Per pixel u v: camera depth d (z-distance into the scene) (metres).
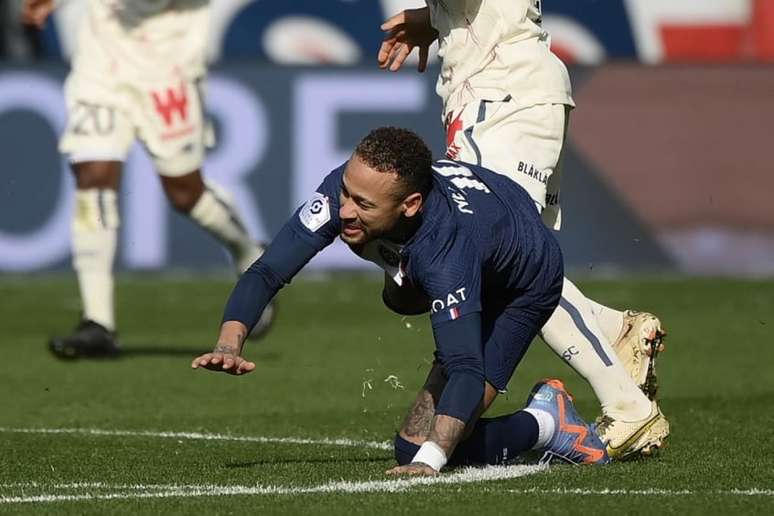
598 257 50.00
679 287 46.78
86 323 33.44
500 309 18.62
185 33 33.88
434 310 17.45
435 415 17.77
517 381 30.78
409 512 16.48
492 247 17.81
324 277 50.16
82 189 33.19
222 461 20.94
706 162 50.12
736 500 17.42
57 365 33.00
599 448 19.95
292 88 49.38
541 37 22.28
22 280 48.97
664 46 59.53
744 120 50.09
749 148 50.09
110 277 33.72
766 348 35.47
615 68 50.19
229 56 58.62
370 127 49.41
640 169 50.06
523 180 21.38
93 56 33.44
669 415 25.80
